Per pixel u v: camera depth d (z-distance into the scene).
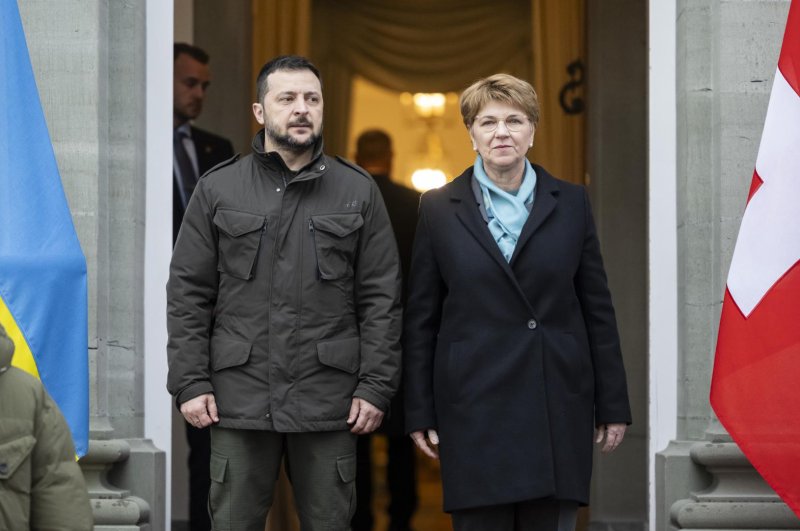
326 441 6.50
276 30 10.61
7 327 6.66
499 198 6.57
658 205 7.82
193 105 10.38
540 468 6.29
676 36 7.79
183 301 6.55
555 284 6.44
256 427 6.39
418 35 10.84
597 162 10.41
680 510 7.14
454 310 6.46
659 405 7.72
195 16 10.52
